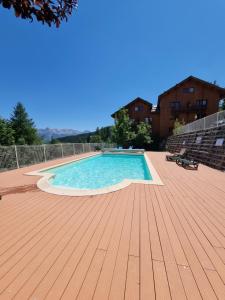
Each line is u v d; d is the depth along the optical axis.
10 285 1.72
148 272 1.90
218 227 2.97
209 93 26.27
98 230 2.86
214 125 10.66
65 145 14.95
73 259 2.12
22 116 39.44
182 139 16.72
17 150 9.45
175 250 2.31
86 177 9.58
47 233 2.76
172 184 5.76
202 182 6.03
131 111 30.62
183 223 3.11
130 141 27.53
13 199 4.38
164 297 1.59
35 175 7.34
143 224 3.07
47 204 4.03
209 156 9.88
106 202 4.16
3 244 2.45
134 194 4.74
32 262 2.07
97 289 1.67
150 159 12.57
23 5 2.08
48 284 1.73
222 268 1.99
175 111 27.11
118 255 2.20
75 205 3.96
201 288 1.70
